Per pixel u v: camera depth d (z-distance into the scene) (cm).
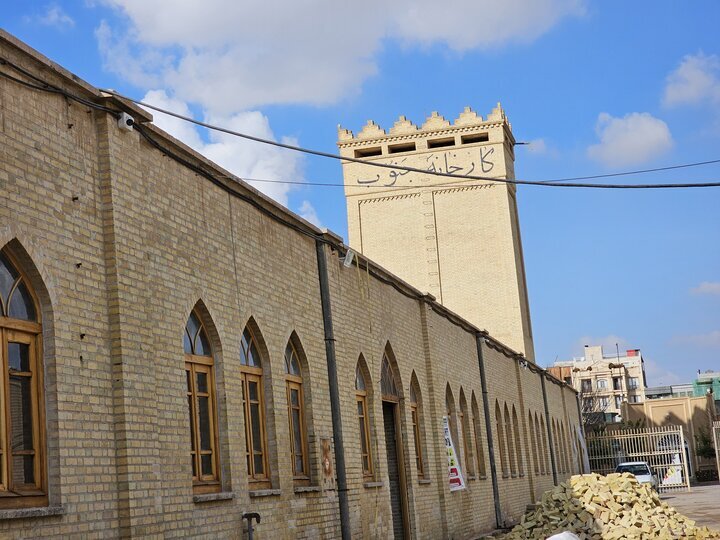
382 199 5319
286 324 1623
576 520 2227
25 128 997
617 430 6375
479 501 2909
